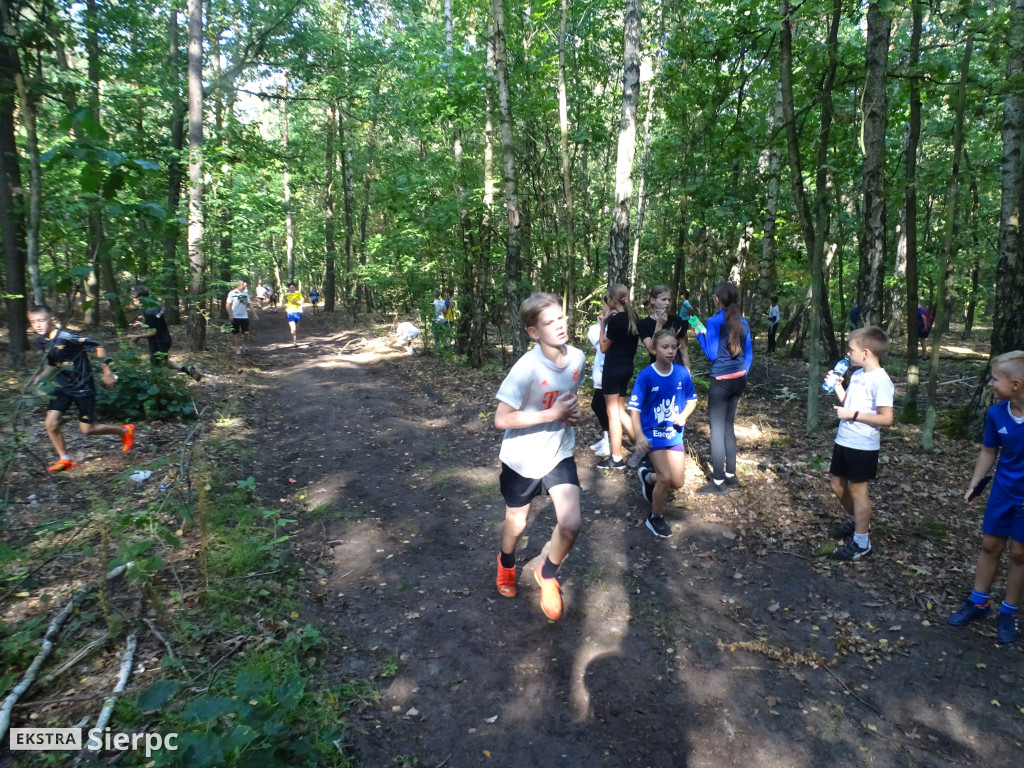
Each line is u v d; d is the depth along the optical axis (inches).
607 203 716.0
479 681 126.0
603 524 198.2
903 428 299.7
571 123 577.9
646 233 653.9
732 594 158.4
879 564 170.4
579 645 137.6
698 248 578.6
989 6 247.8
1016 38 242.2
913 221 294.2
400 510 209.2
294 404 369.7
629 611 150.6
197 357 496.7
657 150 541.3
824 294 481.1
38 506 185.8
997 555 139.1
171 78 567.2
